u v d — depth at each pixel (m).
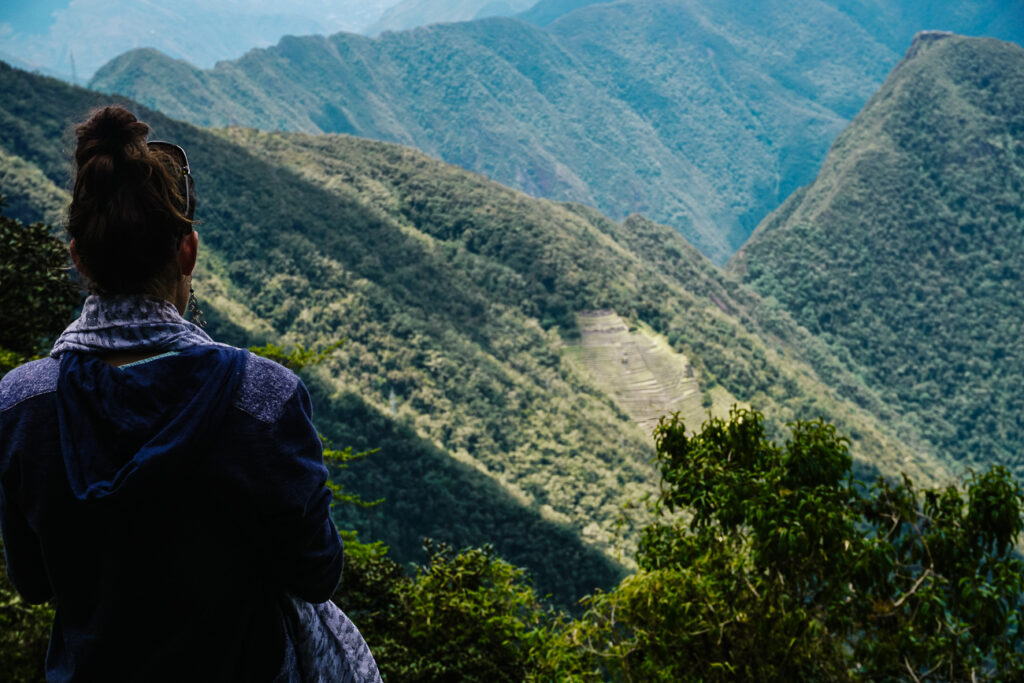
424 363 102.25
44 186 88.12
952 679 4.84
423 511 70.50
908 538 5.22
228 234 112.38
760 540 4.93
